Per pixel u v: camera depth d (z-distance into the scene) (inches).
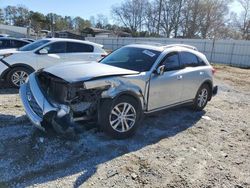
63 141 163.8
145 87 182.4
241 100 335.3
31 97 163.2
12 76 297.6
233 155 168.1
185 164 150.8
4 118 196.7
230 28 2253.9
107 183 126.9
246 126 226.8
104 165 142.1
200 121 227.5
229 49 1097.4
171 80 201.9
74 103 156.0
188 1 2265.0
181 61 221.1
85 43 352.5
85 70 167.8
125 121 172.4
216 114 253.8
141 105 180.2
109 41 1649.9
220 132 206.4
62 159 144.9
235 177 141.9
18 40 458.6
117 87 163.5
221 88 423.5
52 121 151.8
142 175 136.0
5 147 152.0
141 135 185.2
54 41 328.2
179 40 1272.1
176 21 2335.1
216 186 132.3
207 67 250.2
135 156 154.4
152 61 195.2
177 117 232.4
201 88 244.8
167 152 163.3
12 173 128.6
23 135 168.4
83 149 156.8
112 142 168.4
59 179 127.0
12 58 293.7
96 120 167.2
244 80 567.8
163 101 200.2
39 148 153.9
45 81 173.0
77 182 125.8
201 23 2272.4
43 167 136.0
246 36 2090.3
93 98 160.4
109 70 172.1
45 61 314.3
